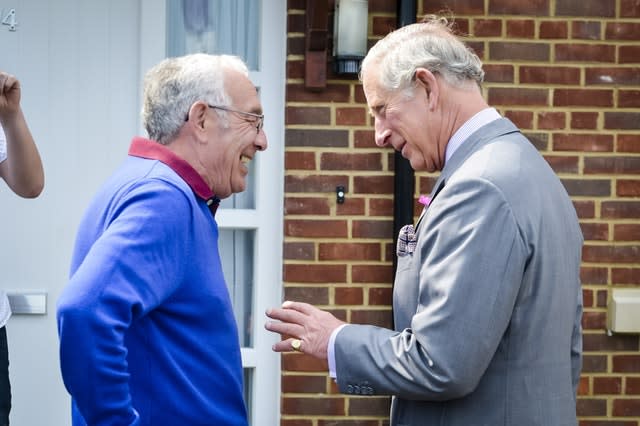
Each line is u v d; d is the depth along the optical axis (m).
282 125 4.49
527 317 2.55
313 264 4.38
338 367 2.66
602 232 4.48
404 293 2.72
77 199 4.49
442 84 2.71
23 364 4.48
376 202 4.39
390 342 2.62
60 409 4.52
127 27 4.51
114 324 2.28
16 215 4.46
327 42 4.37
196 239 2.56
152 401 2.52
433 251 2.56
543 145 4.46
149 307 2.38
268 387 4.54
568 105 4.46
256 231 4.53
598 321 4.48
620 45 4.46
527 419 2.56
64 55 4.47
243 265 4.62
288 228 4.37
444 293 2.49
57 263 4.48
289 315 2.75
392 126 2.76
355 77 4.36
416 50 2.71
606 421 4.48
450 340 2.46
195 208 2.57
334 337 2.68
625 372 4.48
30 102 4.45
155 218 2.44
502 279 2.47
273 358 4.54
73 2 4.47
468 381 2.49
